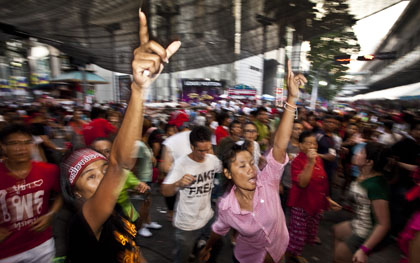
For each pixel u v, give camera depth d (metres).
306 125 6.24
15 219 1.90
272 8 8.20
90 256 0.99
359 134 5.39
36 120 5.24
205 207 2.62
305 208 3.10
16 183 1.90
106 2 6.93
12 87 20.41
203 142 2.43
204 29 10.03
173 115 5.85
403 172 3.51
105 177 0.91
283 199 3.86
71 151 1.32
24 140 1.87
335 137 6.15
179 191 2.61
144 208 3.79
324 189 3.14
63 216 3.54
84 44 11.84
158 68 0.79
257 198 1.93
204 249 2.30
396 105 34.72
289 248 3.22
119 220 1.23
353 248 2.37
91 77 18.83
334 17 8.98
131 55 0.80
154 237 3.85
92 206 0.95
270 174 1.96
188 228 2.54
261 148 5.27
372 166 2.20
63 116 11.18
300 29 10.06
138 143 0.83
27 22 8.38
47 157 3.77
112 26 8.97
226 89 32.41
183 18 8.48
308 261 3.40
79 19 8.09
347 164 5.27
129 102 0.81
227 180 2.08
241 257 2.12
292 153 4.03
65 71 19.55
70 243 1.01
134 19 8.30
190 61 15.88
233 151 1.89
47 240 2.12
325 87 41.50
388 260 3.43
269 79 46.06
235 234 3.60
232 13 8.54
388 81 56.72
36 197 1.98
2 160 1.89
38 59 23.44
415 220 1.38
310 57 30.39
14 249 1.91
